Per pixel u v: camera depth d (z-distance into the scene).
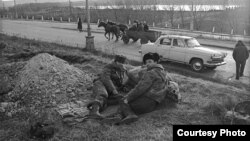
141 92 5.85
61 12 72.25
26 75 7.66
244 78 10.91
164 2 50.00
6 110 6.20
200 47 12.66
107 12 55.00
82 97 6.96
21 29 33.50
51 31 30.92
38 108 6.24
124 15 49.53
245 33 27.02
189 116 5.94
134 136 5.00
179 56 12.62
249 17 27.36
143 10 48.78
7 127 5.35
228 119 5.57
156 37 18.34
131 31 20.25
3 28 34.62
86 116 5.80
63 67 7.93
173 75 9.95
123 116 5.78
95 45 19.88
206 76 11.23
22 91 7.04
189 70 12.41
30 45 17.52
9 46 16.50
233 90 8.11
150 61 6.34
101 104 6.04
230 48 18.80
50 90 6.87
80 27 30.27
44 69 7.54
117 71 7.26
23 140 4.84
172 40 12.94
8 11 86.56
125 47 19.09
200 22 37.62
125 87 7.34
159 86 6.09
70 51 15.02
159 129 5.30
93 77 8.95
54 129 5.18
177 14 49.25
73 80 7.57
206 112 6.17
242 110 5.74
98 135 5.02
